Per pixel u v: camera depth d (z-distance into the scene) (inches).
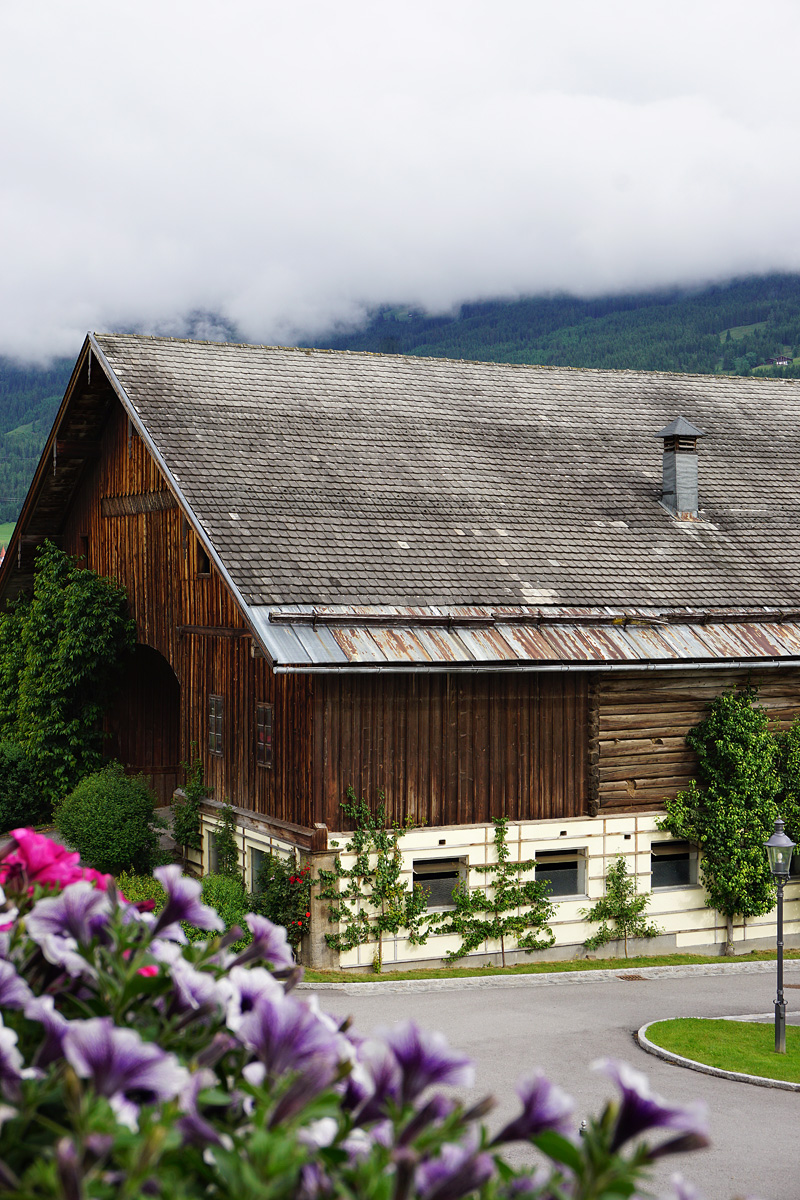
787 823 873.5
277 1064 99.3
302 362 1039.0
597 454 1035.3
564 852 832.9
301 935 756.6
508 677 809.5
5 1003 102.4
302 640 728.3
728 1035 647.1
